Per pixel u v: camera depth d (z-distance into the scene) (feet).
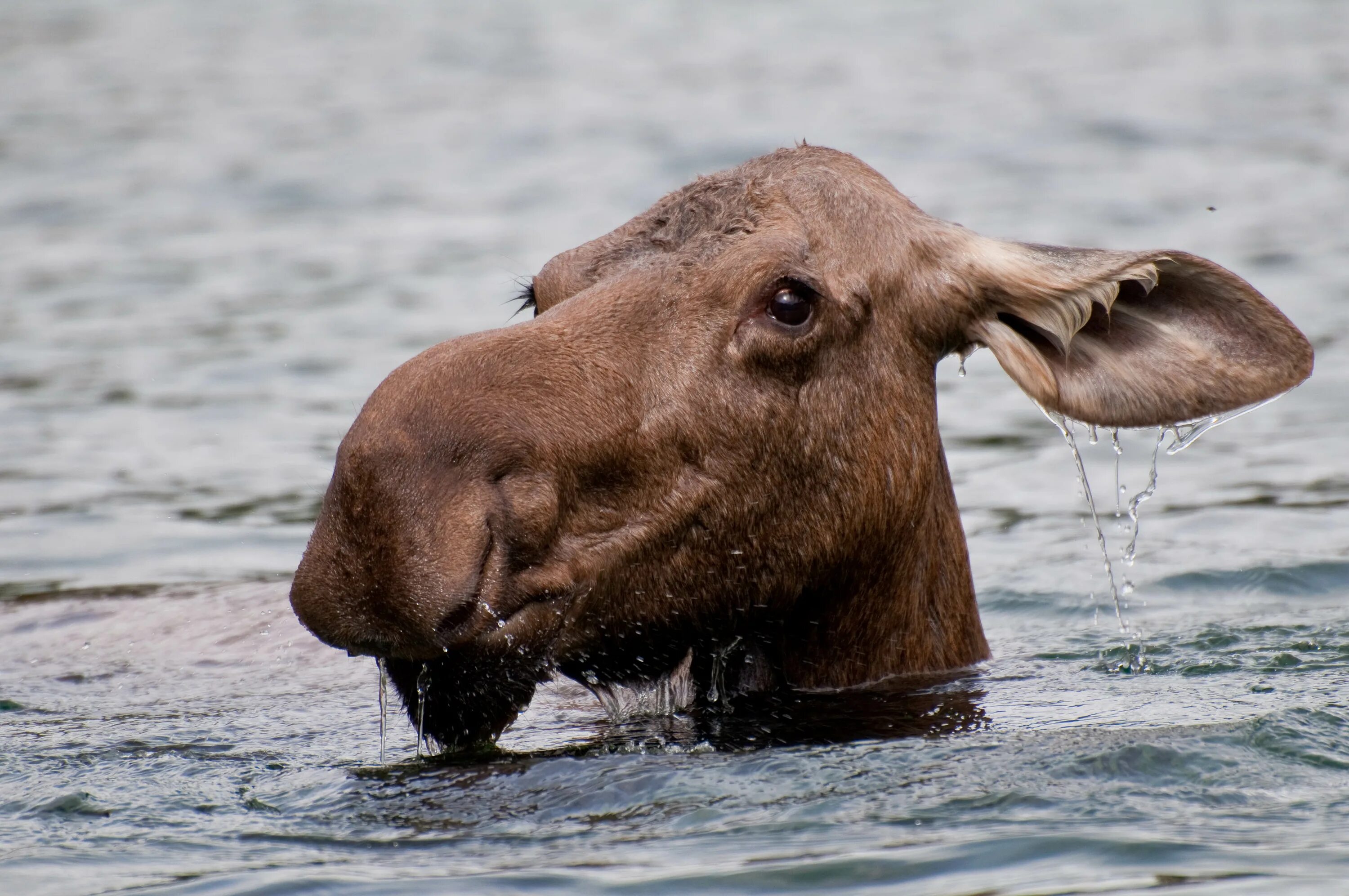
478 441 32.71
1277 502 62.85
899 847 28.25
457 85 177.06
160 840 30.12
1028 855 27.73
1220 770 31.96
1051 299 37.93
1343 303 89.45
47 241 113.60
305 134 150.82
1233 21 213.87
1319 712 35.88
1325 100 156.15
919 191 120.98
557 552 33.91
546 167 133.90
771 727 36.17
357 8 244.63
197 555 57.67
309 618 31.63
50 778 34.40
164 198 126.52
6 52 203.41
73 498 64.49
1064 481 67.46
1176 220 110.93
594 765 33.17
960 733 35.14
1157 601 51.52
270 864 28.50
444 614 31.35
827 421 36.88
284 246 111.24
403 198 125.18
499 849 28.99
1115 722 36.19
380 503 31.45
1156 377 38.65
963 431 75.31
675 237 37.73
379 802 31.89
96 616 48.88
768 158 39.45
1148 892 25.93
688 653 38.11
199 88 177.58
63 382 81.20
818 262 37.09
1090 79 171.32
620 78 179.11
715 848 28.55
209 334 89.56
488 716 34.63
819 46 201.16
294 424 73.97
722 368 35.86
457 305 93.25
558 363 34.55
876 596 38.91
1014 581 54.24
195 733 37.86
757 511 36.27
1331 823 29.25
